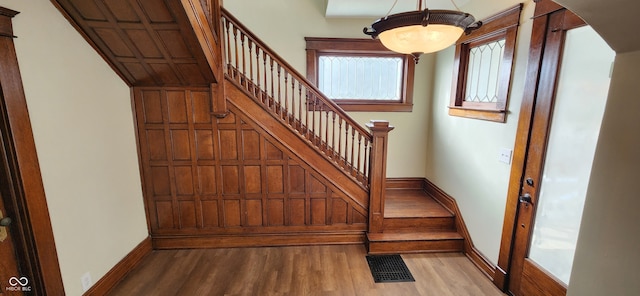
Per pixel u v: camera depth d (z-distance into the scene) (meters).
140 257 2.64
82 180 2.00
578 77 1.65
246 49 3.28
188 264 2.60
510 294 2.21
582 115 1.63
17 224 1.60
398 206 3.28
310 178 2.84
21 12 1.56
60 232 1.81
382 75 3.70
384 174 2.83
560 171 1.79
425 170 3.86
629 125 0.84
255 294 2.21
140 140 2.64
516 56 2.13
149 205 2.77
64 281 1.84
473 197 2.71
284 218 2.90
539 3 1.88
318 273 2.48
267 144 2.73
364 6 2.90
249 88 2.72
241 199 2.83
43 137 1.70
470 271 2.53
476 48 2.79
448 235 2.90
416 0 2.72
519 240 2.11
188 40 2.06
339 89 3.68
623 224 0.86
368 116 3.70
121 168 2.43
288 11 3.35
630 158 0.84
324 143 2.88
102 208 2.19
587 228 0.99
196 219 2.83
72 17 1.86
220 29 2.42
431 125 3.68
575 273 1.04
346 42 3.42
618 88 0.88
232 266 2.57
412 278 2.42
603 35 0.92
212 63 2.37
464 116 2.85
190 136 2.67
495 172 2.38
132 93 2.55
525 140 2.03
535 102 1.94
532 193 1.99
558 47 1.76
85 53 2.02
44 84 1.71
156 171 2.72
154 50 2.16
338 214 2.93
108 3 1.76
